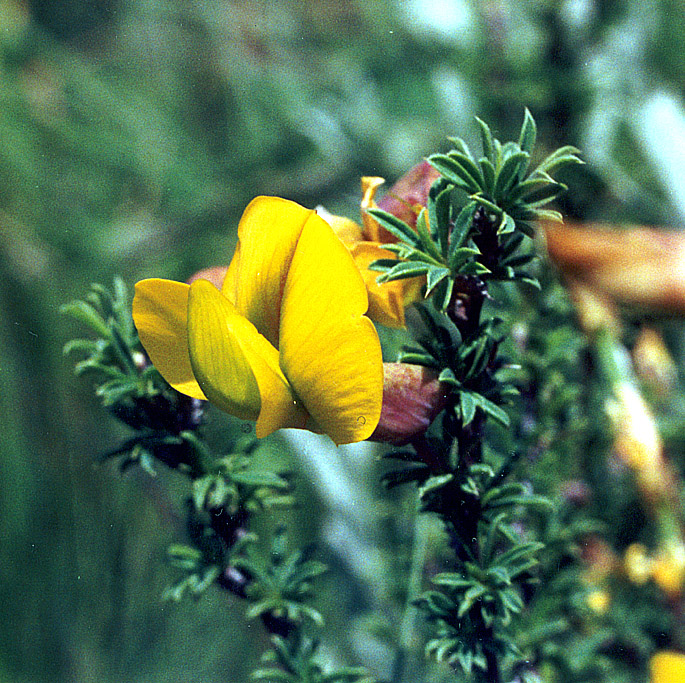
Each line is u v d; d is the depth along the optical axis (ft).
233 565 0.61
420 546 0.73
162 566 0.95
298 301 0.53
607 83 0.97
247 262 0.54
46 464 1.00
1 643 0.94
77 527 0.96
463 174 0.54
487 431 0.69
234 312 0.53
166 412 0.60
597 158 0.92
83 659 0.93
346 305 0.53
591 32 1.01
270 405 0.54
